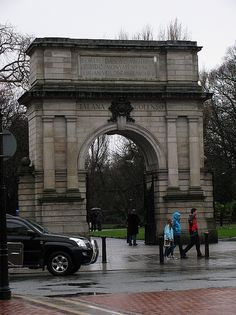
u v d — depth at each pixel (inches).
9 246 1286.9
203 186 2233.0
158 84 2191.2
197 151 2212.1
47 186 2090.3
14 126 3555.6
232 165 4229.8
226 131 4060.0
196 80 2223.2
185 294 916.0
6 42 2952.8
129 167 4328.3
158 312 769.6
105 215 4852.4
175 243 1660.9
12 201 3486.7
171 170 2193.7
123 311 781.9
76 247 1310.3
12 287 1105.4
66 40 2119.8
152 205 2222.0
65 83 2110.0
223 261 1539.1
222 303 820.0
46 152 2092.8
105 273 1350.9
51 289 1050.7
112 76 2156.7
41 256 1304.1
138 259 1667.1
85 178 2128.4
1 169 956.0
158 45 2191.2
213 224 2225.6
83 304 842.8
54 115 2103.8
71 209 2095.2
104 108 2151.8
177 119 2208.4
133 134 2212.1
